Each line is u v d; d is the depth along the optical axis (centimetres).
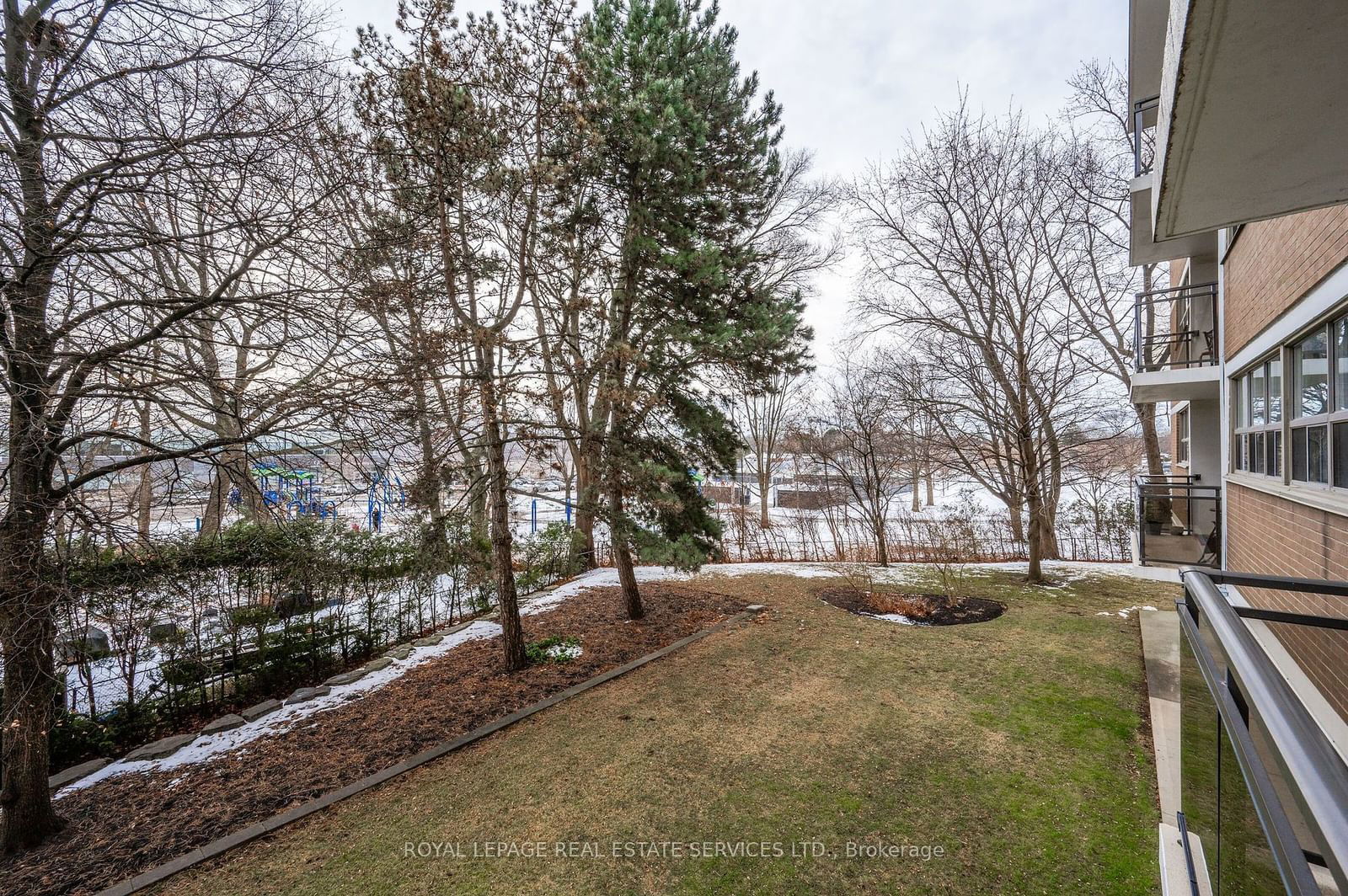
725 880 321
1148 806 372
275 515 471
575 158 645
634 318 816
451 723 521
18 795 362
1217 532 877
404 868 338
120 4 381
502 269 680
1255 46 190
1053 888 305
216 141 415
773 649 699
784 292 1103
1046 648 676
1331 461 393
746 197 919
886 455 1521
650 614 860
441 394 611
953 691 562
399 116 556
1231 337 662
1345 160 256
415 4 534
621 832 365
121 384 393
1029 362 1241
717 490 2517
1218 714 175
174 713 534
